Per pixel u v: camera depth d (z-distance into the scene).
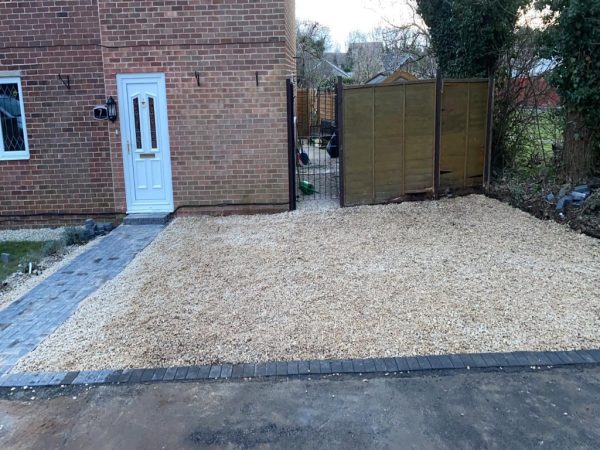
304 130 19.56
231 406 3.54
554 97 9.74
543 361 3.99
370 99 9.12
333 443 3.15
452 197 10.00
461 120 9.87
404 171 9.60
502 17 10.00
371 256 6.61
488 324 4.61
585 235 7.25
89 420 3.45
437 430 3.25
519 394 3.61
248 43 8.83
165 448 3.14
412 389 3.69
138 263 6.67
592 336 4.36
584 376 3.81
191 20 8.76
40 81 9.16
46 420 3.46
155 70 8.92
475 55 10.48
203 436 3.24
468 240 7.22
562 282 5.57
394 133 9.38
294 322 4.74
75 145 9.38
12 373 4.03
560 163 9.45
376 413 3.43
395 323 4.66
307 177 12.39
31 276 6.63
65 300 5.59
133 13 8.74
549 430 3.23
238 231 8.13
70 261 6.98
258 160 9.21
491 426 3.28
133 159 9.24
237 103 9.04
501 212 8.75
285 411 3.47
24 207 9.62
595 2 7.69
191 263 6.57
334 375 3.89
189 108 9.05
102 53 8.89
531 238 7.24
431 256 6.55
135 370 4.02
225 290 5.59
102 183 9.49
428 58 15.99
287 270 6.15
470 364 3.97
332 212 9.06
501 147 10.65
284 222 8.55
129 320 4.91
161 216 9.03
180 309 5.12
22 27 9.00
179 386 3.80
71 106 9.24
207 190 9.33
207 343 4.39
